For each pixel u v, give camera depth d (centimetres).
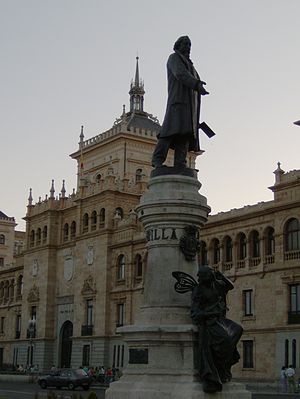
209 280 1717
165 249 1847
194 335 1702
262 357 6000
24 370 8750
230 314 6431
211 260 6781
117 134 9831
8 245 14488
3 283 10794
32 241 9919
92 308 8375
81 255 8712
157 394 1644
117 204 8438
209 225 6800
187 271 1834
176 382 1664
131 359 1770
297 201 5862
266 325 6025
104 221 8419
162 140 1975
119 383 1753
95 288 8312
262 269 6153
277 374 5788
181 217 1856
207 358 1656
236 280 6438
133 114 10500
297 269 5819
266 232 6238
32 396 4341
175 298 1798
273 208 6094
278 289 5969
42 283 9412
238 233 6519
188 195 1861
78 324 8500
